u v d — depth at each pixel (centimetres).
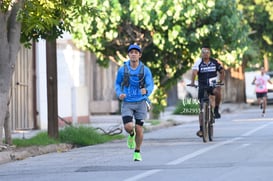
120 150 3809
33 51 5659
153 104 6291
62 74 6297
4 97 3656
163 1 5297
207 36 5675
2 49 3647
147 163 3005
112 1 5356
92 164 3086
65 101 6256
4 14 3638
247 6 10275
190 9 5325
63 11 3797
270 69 14188
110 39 5491
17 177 2780
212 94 4012
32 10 3606
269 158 3022
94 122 6675
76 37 5544
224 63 5900
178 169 2748
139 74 3025
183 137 4616
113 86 8556
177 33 5412
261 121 6150
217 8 5712
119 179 2533
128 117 3028
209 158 3112
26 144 3922
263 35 10444
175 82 6150
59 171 2895
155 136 4816
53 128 4284
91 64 8169
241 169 2669
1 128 3653
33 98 5653
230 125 5659
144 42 5719
